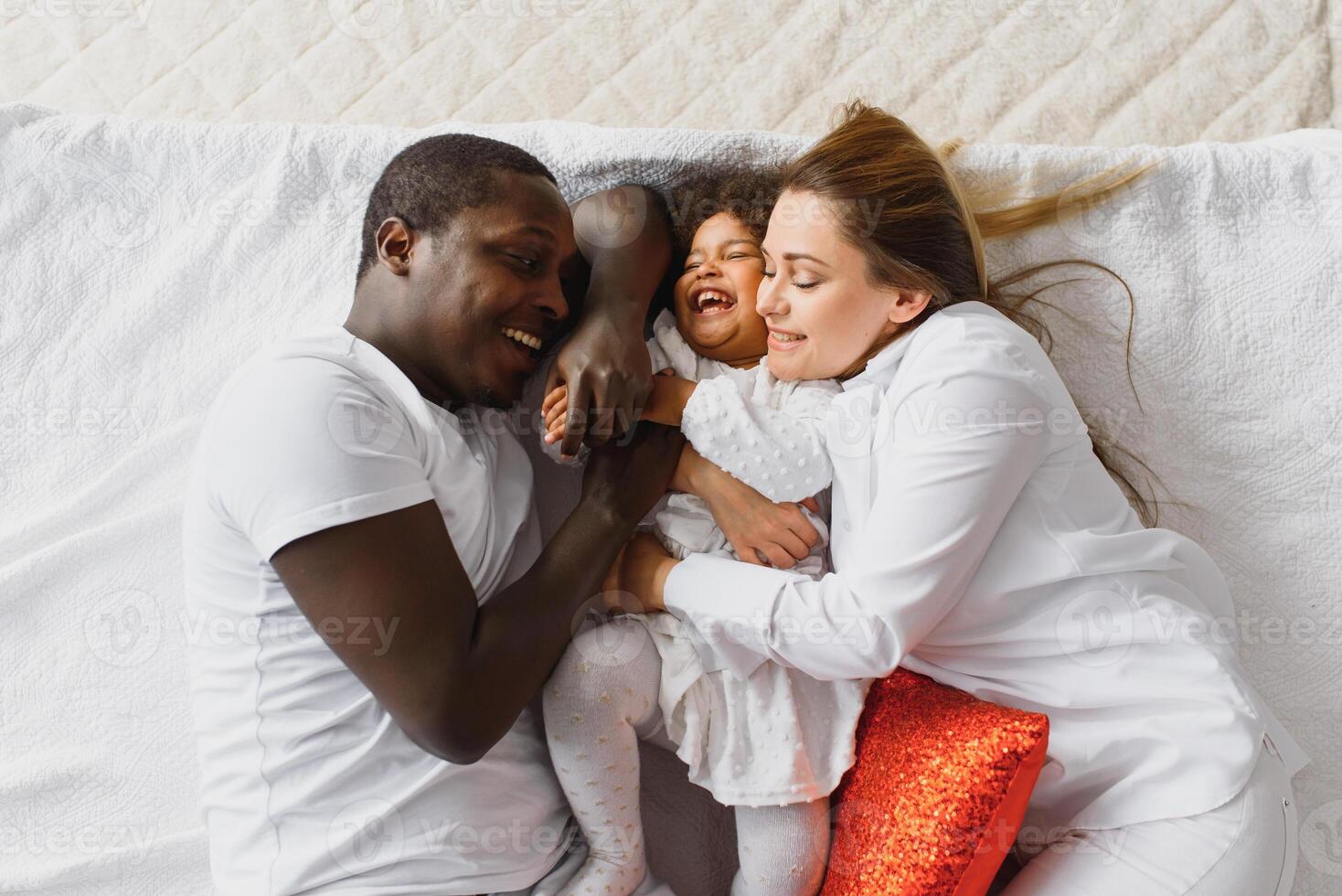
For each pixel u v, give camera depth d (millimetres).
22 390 1221
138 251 1251
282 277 1239
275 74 1622
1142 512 1169
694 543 1015
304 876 850
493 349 939
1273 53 1587
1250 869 870
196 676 935
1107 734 928
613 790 966
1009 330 970
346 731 869
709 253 1040
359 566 799
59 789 1115
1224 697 909
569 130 1263
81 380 1225
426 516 840
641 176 1184
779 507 986
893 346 998
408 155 965
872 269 962
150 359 1230
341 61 1624
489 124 1288
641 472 975
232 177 1264
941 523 878
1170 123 1559
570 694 941
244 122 1594
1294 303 1219
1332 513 1185
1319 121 1559
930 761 882
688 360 1062
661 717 1008
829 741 967
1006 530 930
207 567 893
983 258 1068
